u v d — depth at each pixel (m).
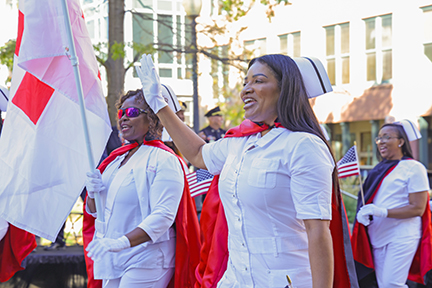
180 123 2.50
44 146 3.09
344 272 2.13
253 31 18.84
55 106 3.11
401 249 4.73
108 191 3.02
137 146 3.17
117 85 7.45
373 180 5.00
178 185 2.99
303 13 18.08
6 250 4.27
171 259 3.11
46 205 3.10
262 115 2.07
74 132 3.12
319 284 1.82
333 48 17.78
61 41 2.89
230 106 13.53
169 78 14.98
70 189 3.12
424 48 15.84
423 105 15.77
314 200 1.85
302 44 18.25
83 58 3.04
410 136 4.89
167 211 2.91
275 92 2.04
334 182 2.12
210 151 2.37
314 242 1.84
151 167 2.98
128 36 11.61
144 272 2.92
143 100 3.10
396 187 4.78
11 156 3.12
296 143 1.91
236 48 10.44
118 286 2.99
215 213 2.77
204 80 15.76
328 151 1.95
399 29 16.27
